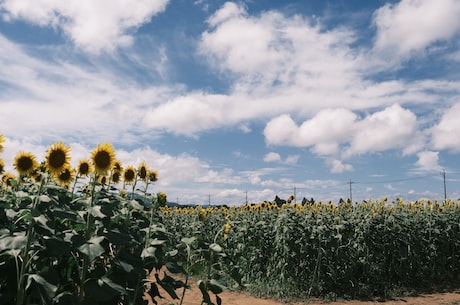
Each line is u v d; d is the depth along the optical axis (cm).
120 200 486
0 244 342
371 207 1309
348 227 1151
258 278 1123
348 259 1091
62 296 387
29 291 360
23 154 456
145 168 569
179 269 475
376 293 1105
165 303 878
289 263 1055
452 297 1096
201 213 729
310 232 1091
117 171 579
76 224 445
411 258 1209
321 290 1056
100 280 396
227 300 970
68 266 439
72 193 491
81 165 493
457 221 1412
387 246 1191
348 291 1084
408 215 1322
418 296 1102
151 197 549
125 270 397
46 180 417
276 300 994
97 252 367
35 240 368
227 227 659
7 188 541
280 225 1087
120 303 470
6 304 368
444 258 1302
